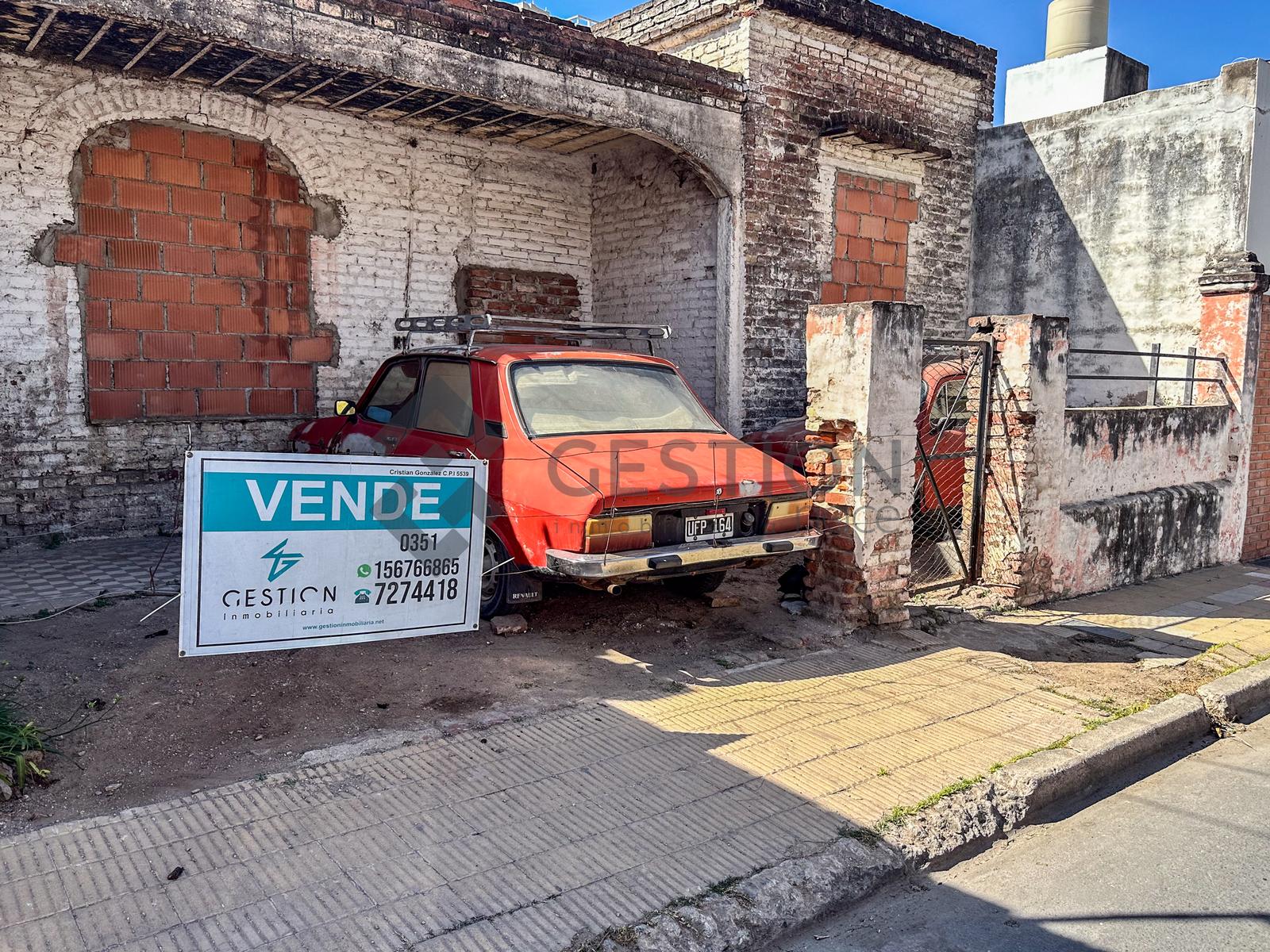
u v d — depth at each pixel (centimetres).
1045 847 389
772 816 378
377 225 909
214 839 336
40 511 748
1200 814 423
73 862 317
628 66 831
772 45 938
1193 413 886
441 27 731
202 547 403
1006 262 1157
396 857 332
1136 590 798
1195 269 991
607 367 640
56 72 721
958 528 807
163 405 801
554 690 494
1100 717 496
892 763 431
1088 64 1237
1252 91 936
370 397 708
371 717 448
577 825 362
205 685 474
